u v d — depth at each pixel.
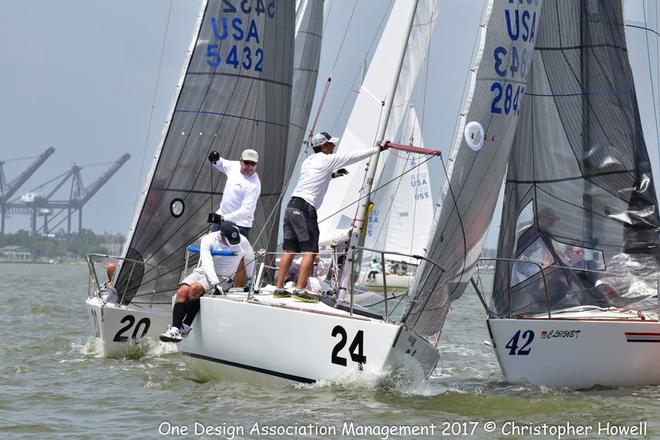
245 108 49.50
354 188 69.81
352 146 68.50
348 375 34.84
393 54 67.31
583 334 39.66
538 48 45.12
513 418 33.75
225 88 49.09
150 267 47.38
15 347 50.06
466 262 39.81
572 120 44.69
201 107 48.72
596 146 44.75
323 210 71.31
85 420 32.22
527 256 43.38
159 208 47.75
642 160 45.25
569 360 39.47
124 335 45.16
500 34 40.62
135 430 30.78
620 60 45.69
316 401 34.31
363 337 34.56
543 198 44.16
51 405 34.56
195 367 38.31
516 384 38.75
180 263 48.00
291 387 35.72
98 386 38.00
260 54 49.78
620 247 44.22
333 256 39.62
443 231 38.78
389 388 35.16
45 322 66.69
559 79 44.97
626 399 37.91
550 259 43.44
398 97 66.88
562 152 44.47
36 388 37.72
